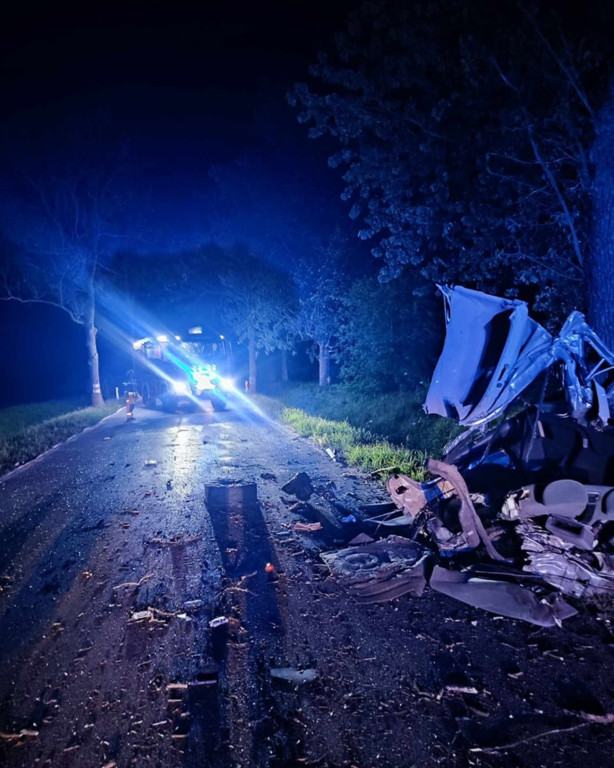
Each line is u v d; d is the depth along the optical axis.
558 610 4.11
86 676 3.63
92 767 2.85
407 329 17.42
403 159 9.40
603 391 4.91
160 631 4.17
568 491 4.48
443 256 10.36
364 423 14.23
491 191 8.78
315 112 9.01
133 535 6.34
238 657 3.79
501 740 2.91
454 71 8.44
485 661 3.62
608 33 7.02
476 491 5.29
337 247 17.84
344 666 3.63
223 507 7.29
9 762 2.91
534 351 5.01
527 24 7.52
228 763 2.83
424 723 3.06
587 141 7.43
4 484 9.34
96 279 24.28
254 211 19.53
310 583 4.89
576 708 3.12
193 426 15.91
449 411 5.21
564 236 8.78
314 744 2.94
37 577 5.27
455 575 4.56
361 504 7.33
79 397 28.22
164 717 3.20
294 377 33.28
